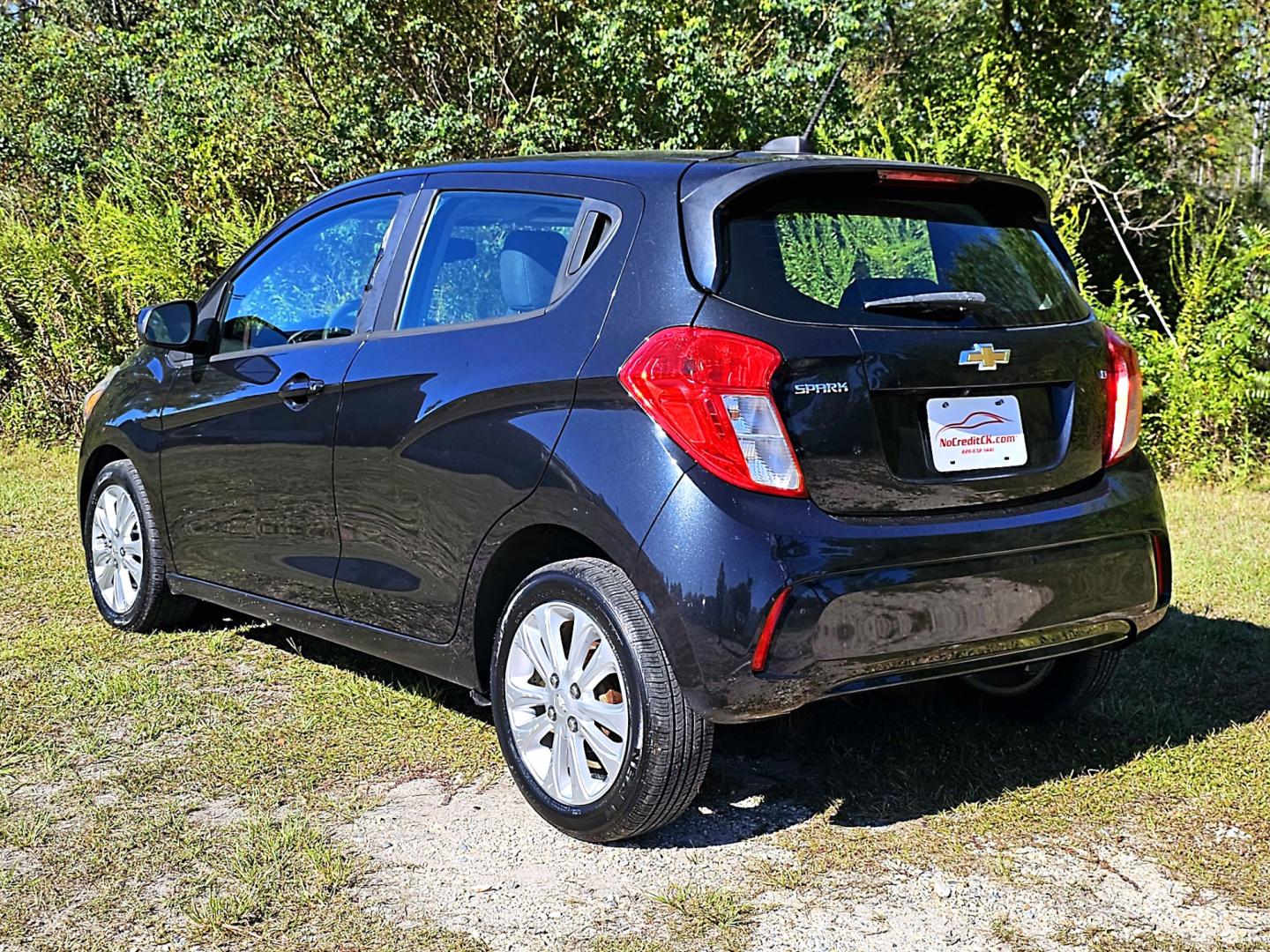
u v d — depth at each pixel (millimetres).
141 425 5188
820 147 10805
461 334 3783
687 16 10891
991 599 3334
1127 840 3486
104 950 2871
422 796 3764
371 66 11102
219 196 11953
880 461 3227
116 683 4629
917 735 4230
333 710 4445
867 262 3402
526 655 3566
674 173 3457
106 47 15695
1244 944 2939
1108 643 3725
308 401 4266
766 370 3109
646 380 3166
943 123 12398
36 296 10953
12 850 3367
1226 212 9969
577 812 3400
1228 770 3922
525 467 3420
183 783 3830
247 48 11312
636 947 2908
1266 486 8898
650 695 3193
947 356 3338
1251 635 5336
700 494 3080
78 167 15195
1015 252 3729
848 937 2961
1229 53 13852
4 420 11344
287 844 3398
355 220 4453
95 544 5539
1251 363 9414
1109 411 3686
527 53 10984
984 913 3078
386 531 3959
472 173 4090
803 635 3080
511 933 2967
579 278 3506
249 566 4672
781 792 3801
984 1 13883
